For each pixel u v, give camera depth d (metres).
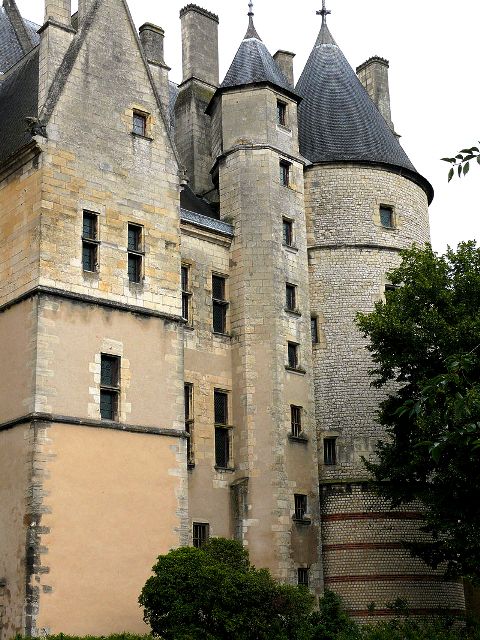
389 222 35.41
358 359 33.19
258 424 30.38
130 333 26.69
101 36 28.64
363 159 35.22
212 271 31.84
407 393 28.38
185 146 37.59
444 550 27.45
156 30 32.50
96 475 24.81
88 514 24.36
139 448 25.97
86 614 23.59
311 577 29.86
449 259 28.98
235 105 33.84
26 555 23.16
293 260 32.81
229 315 31.94
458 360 13.11
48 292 25.14
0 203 27.38
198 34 39.31
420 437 26.34
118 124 28.22
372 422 32.53
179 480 26.62
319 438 32.47
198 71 38.72
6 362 25.58
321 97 37.25
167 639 21.92
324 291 33.91
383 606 30.44
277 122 33.91
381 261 34.50
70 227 26.19
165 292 27.97
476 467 25.44
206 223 31.77
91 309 25.98
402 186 36.06
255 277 31.81
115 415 25.84
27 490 23.64
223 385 31.00
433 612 31.09
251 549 29.19
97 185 27.12
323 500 31.77
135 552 25.03
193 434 29.64
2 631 23.31
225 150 33.50
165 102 30.66
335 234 34.41
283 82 34.84
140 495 25.61
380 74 41.59
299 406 31.45
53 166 26.25
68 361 25.09
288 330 31.77
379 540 31.19
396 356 28.20
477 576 26.22
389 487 28.45
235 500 29.94
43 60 27.77
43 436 24.03
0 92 30.84
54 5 28.19
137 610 24.62
